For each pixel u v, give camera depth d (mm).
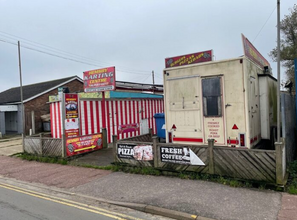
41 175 8078
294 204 4629
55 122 13148
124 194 5777
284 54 19266
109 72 11312
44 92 23391
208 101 7082
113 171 7809
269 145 8094
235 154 5922
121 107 14648
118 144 7922
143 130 15984
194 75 7289
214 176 6172
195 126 7332
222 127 6891
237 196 5145
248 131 6551
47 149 10281
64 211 5066
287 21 19453
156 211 4793
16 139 17828
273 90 9242
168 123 7824
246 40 6945
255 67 7543
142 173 7246
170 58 7977
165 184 6215
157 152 7121
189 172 6613
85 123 12594
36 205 5477
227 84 6793
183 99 7516
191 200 5094
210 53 7215
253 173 5699
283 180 5473
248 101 6617
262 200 4883
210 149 6246
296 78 7941
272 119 8844
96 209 5141
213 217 4324
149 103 16766
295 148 9016
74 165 9055
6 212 5074
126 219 4613
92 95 15695
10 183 7480
